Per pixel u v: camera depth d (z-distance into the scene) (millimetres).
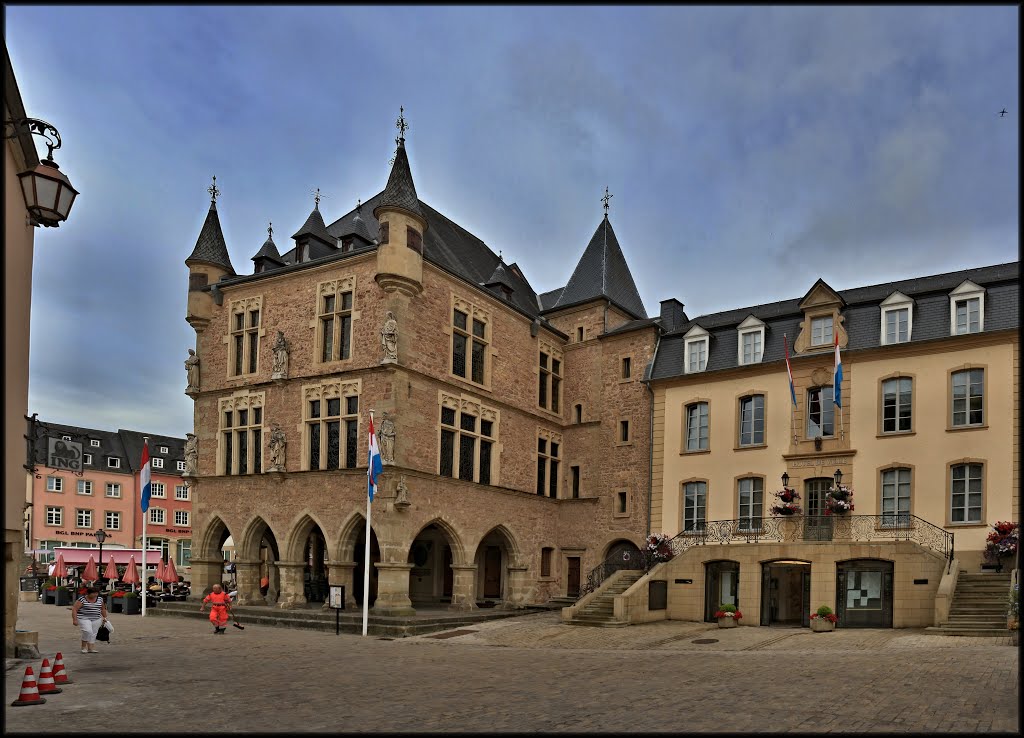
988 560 24859
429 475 28406
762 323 31484
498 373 33062
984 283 26859
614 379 35656
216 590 24891
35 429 15062
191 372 33562
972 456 26078
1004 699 11750
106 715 11305
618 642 22078
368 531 24875
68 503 64812
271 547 36562
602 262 38312
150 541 70062
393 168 28812
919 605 23016
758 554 25797
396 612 26453
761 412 30984
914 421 27375
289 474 29875
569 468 36438
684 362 33344
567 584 35406
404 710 11719
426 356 29156
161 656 18625
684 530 31750
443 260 32719
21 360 13836
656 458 33188
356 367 28875
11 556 14742
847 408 28781
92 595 19453
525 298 40719
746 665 16406
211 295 33938
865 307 29516
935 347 27281
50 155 11930
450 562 37031
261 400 31453
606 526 34562
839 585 24500
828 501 27547
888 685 13219
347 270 29781
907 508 27125
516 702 12367
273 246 34500
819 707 11516
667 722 10680
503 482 32688
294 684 14328
